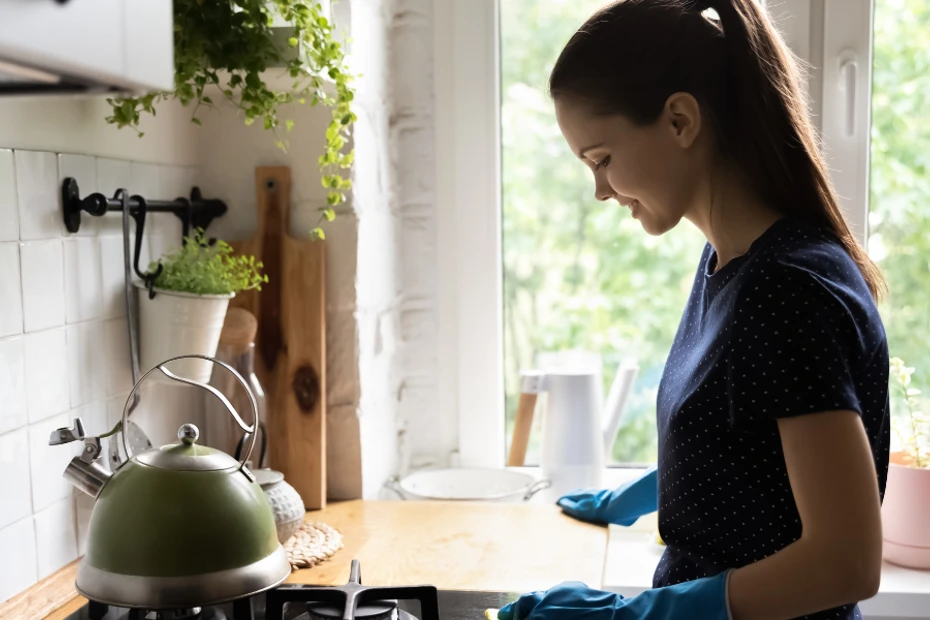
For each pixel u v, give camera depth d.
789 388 0.85
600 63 0.99
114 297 1.39
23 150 1.18
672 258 1.99
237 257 1.68
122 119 1.32
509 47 2.01
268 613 1.08
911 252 1.89
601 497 1.62
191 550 0.96
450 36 1.99
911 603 1.53
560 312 2.04
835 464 0.83
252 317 1.58
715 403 0.94
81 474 1.11
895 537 1.64
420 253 2.04
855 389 0.88
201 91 1.41
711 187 0.99
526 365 2.05
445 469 1.94
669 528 1.04
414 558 1.42
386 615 1.09
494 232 2.02
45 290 1.23
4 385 1.15
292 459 1.71
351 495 1.78
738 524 0.96
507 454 2.06
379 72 1.89
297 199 1.72
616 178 1.01
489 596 1.26
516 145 2.03
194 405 1.64
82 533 1.32
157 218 1.54
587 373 1.84
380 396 1.90
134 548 0.96
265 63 1.37
